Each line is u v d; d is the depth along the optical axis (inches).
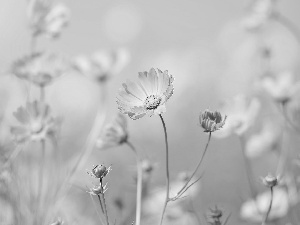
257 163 70.3
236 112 45.7
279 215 44.1
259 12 69.2
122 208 44.1
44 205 40.8
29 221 39.9
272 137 53.5
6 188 40.3
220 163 73.9
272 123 55.6
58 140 43.1
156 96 32.1
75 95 76.2
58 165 42.9
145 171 43.3
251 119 45.5
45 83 42.3
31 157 46.1
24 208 40.3
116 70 51.4
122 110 32.1
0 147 43.1
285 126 49.8
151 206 45.9
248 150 53.7
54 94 52.2
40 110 40.0
